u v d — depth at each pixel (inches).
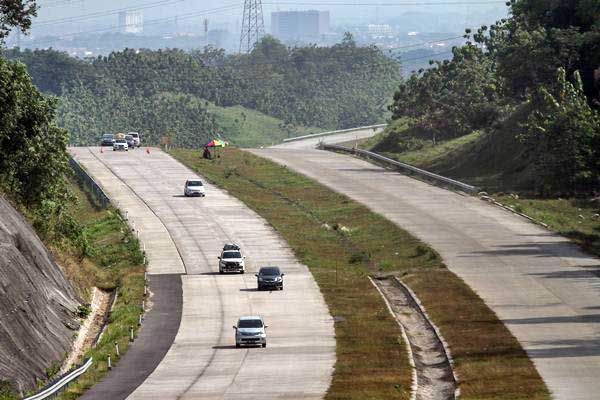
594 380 4817.9
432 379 5132.9
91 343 5930.1
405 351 5575.8
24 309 5319.9
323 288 7244.1
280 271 7362.2
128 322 6299.2
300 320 6358.3
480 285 7032.5
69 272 6983.3
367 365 5270.7
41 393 4365.2
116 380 5002.5
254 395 4665.4
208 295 7062.0
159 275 7701.8
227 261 7711.6
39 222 7214.6
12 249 5659.5
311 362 5344.5
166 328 6195.9
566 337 5644.7
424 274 7455.7
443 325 6131.9
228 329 6161.4
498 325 5979.3
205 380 4977.9
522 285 6958.7
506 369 5073.8
